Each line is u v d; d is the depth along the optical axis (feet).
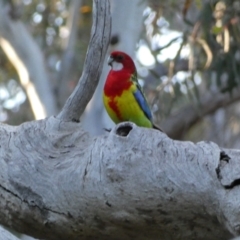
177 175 23.62
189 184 23.50
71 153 25.38
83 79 26.81
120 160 23.94
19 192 24.94
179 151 24.00
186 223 23.98
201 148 24.21
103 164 24.07
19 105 71.97
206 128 73.82
